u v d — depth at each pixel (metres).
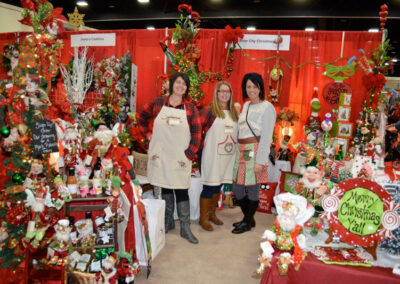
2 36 5.91
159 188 3.94
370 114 3.61
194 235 3.55
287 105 4.60
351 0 5.93
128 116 3.96
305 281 1.87
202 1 6.43
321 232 2.19
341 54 4.33
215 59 4.71
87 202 2.44
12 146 2.14
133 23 8.15
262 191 4.42
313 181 2.09
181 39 3.99
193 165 4.09
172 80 3.20
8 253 2.23
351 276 1.78
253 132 3.33
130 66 4.34
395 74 11.07
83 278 2.29
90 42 5.23
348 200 1.92
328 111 4.48
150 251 2.69
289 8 6.22
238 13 6.45
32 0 2.18
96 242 2.40
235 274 2.75
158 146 3.25
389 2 5.77
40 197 2.13
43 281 2.21
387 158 2.21
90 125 2.69
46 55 2.23
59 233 2.14
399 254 1.89
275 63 4.57
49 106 2.30
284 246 1.91
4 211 2.19
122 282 2.40
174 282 2.59
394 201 1.96
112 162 2.46
